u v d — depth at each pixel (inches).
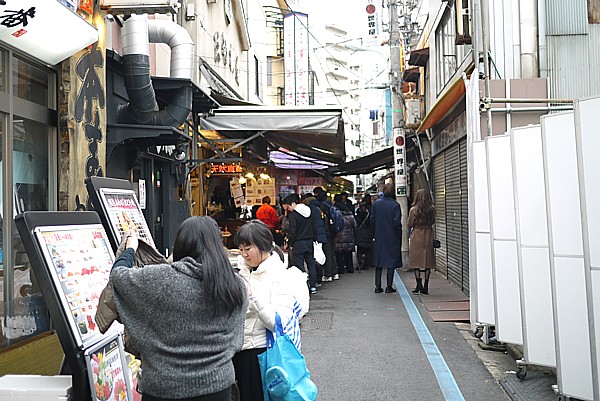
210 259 113.5
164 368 107.6
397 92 642.2
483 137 323.6
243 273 158.6
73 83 223.9
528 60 357.7
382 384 232.1
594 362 176.4
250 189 687.7
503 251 244.5
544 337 217.0
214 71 562.3
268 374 141.4
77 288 133.3
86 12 230.8
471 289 294.0
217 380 110.0
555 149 195.6
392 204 449.4
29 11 172.7
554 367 215.6
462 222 444.8
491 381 234.8
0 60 188.9
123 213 177.2
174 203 405.7
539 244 216.7
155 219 387.5
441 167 560.1
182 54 313.3
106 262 151.9
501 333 245.3
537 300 218.1
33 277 206.7
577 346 187.9
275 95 1358.3
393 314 370.0
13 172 197.0
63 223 139.8
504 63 360.8
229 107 426.9
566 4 362.9
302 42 1264.8
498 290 246.1
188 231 116.3
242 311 118.6
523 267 221.9
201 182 539.8
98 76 246.1
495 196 245.0
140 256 137.4
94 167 241.6
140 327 109.3
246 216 633.6
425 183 693.9
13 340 191.3
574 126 183.3
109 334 143.6
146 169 364.5
